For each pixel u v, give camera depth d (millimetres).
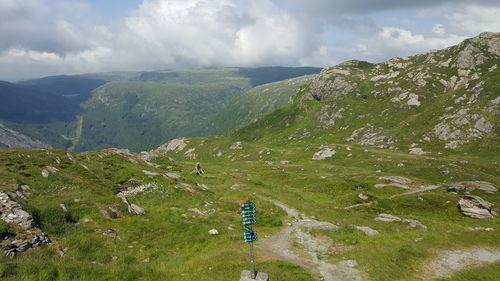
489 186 82875
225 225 37875
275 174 109938
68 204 32844
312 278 20812
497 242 26875
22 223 24734
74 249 24734
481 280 19078
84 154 64500
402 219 50344
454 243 27016
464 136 162750
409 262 22641
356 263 23594
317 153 168625
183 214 40250
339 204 67562
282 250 28328
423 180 100750
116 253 25828
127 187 47500
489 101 179625
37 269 17469
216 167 142250
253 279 19172
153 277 19641
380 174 108562
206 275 20406
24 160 43656
